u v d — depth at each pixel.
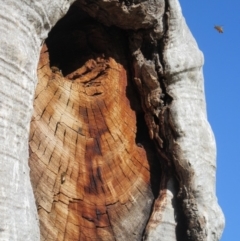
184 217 6.25
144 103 6.43
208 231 6.19
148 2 6.05
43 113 5.68
